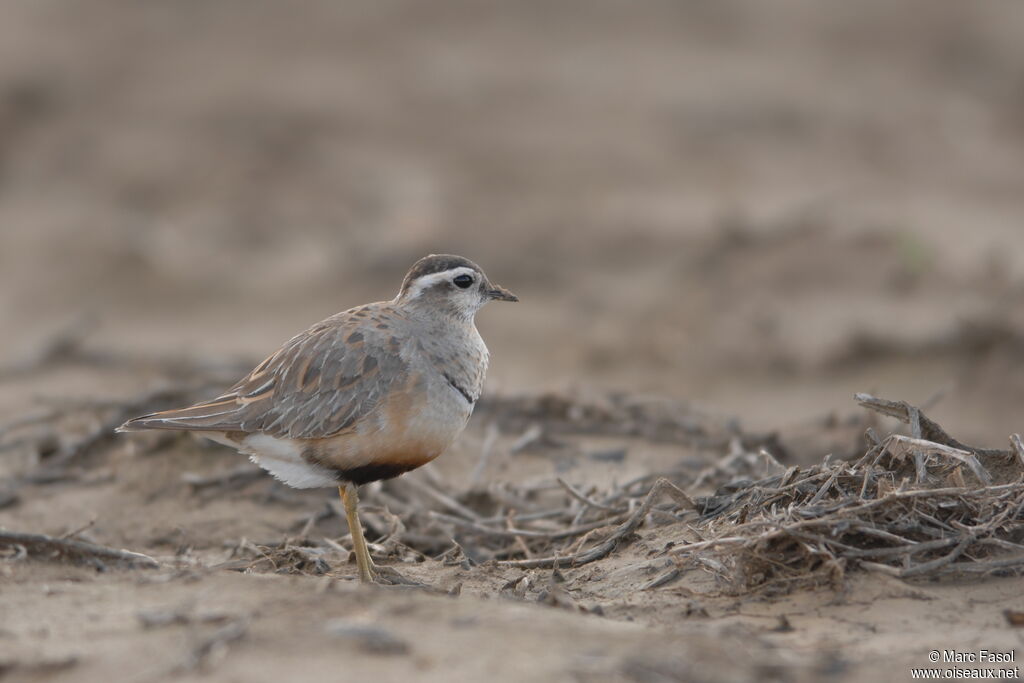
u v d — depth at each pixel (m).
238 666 6.19
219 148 24.73
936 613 7.28
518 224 21.39
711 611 7.57
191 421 9.14
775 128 24.53
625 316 18.34
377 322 9.42
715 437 12.59
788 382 15.88
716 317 17.80
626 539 9.15
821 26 28.20
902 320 16.83
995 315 16.09
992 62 27.11
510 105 25.75
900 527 7.95
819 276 18.36
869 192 21.66
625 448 12.38
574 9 28.97
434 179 23.16
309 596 7.31
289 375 9.17
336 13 29.00
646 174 22.97
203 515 10.88
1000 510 8.09
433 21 28.77
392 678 6.01
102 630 6.87
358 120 25.48
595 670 6.09
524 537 9.95
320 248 21.27
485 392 13.53
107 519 10.84
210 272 20.67
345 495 9.26
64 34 28.17
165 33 28.48
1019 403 14.49
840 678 6.34
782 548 7.98
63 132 25.53
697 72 26.53
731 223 20.23
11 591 7.70
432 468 11.84
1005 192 21.98
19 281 20.58
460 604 7.21
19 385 15.03
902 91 25.98
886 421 12.82
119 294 20.05
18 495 11.30
